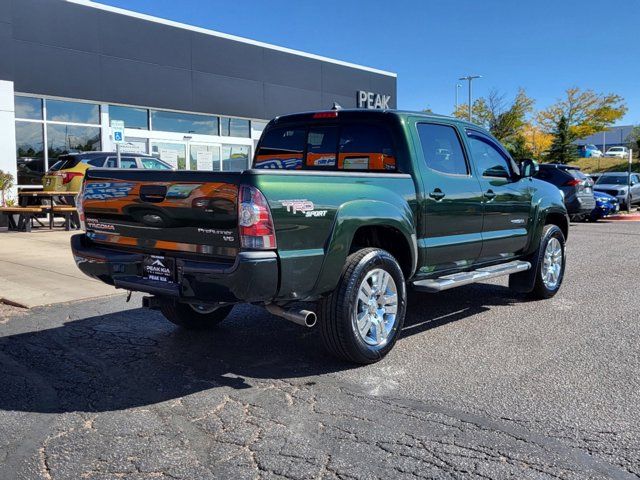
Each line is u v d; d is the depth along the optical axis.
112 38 17.64
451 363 4.83
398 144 5.25
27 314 6.39
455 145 5.87
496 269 6.21
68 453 3.31
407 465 3.16
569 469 3.12
